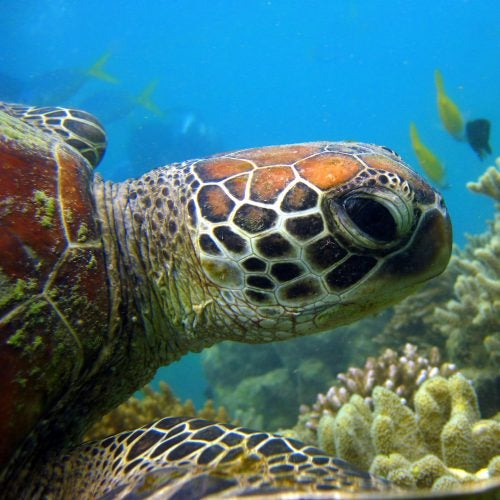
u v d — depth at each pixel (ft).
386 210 0.90
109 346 0.92
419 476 0.95
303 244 0.93
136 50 25.36
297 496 0.45
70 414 0.93
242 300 0.99
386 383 1.60
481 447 1.04
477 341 1.78
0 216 0.82
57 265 0.84
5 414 0.74
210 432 0.80
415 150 3.08
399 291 0.96
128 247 1.05
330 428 1.24
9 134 0.94
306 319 0.99
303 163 0.98
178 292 1.04
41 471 0.89
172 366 6.77
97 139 1.53
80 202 0.94
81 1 16.05
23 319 0.78
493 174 2.26
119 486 0.72
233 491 0.61
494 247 1.91
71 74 6.58
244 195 0.97
